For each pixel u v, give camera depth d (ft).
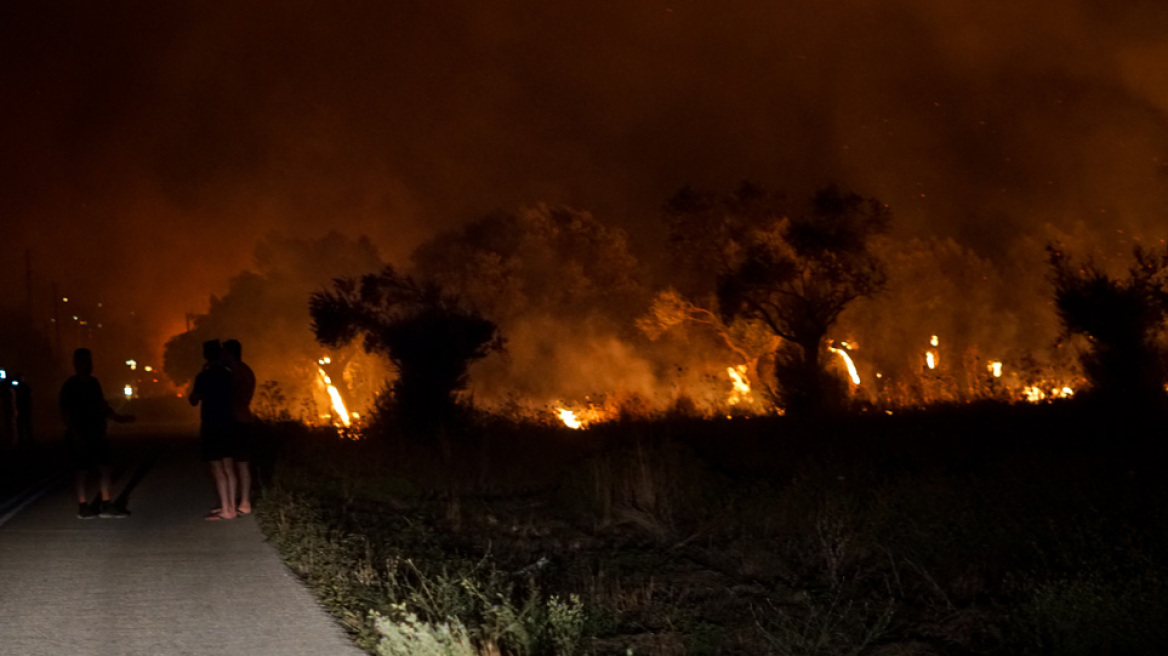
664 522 43.68
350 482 49.90
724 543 41.06
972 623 30.04
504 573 33.45
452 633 23.62
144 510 45.01
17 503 47.62
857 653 27.68
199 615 26.35
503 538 41.91
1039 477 40.60
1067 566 31.83
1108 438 51.62
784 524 41.86
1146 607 26.94
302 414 78.18
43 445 93.86
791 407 82.99
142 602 27.71
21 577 30.83
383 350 76.28
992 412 65.98
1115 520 35.50
